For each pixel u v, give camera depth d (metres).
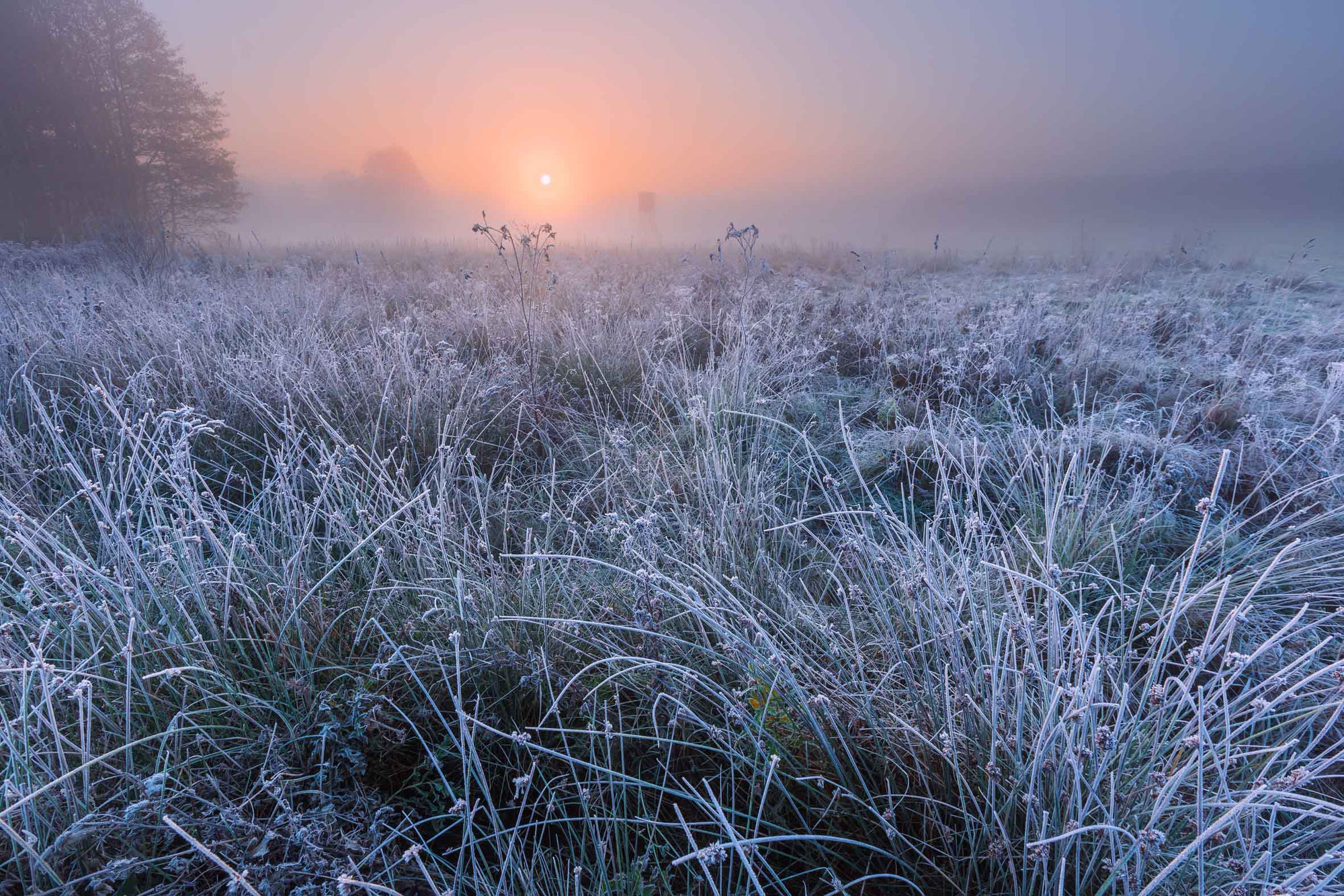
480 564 2.38
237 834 1.46
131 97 22.83
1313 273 10.38
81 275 7.89
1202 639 2.18
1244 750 1.68
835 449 3.83
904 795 1.52
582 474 3.47
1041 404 4.50
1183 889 1.31
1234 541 2.77
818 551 2.73
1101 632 2.22
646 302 7.13
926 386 4.70
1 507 2.17
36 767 1.54
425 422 3.62
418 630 2.09
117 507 2.75
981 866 1.50
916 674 1.93
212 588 2.12
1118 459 3.54
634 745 1.83
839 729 1.62
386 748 1.76
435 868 1.54
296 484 2.95
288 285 7.22
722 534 2.44
